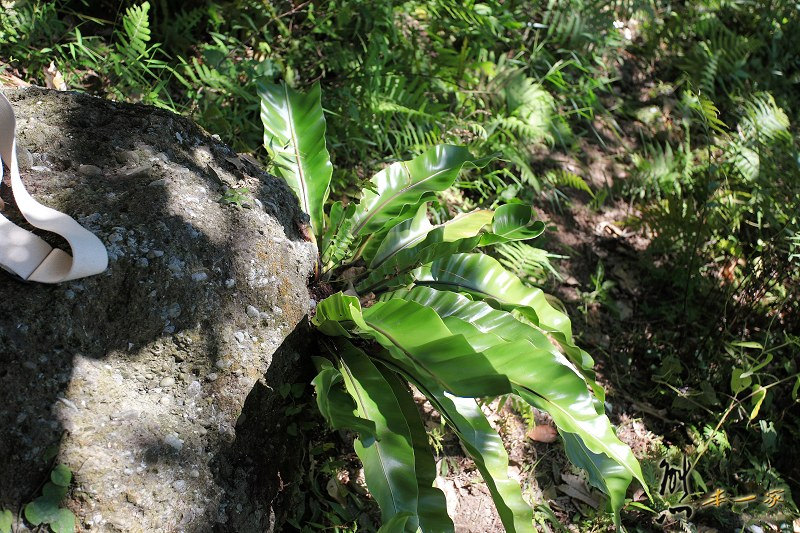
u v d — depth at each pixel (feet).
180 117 8.93
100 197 7.68
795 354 13.71
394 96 13.12
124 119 8.54
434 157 10.39
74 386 6.70
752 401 12.32
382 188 10.25
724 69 18.29
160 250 7.50
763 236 15.15
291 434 8.68
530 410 10.67
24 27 11.04
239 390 7.75
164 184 8.05
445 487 9.95
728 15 20.15
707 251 14.29
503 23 15.67
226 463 7.58
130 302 7.27
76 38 11.44
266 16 13.12
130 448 6.80
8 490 6.19
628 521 10.64
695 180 15.37
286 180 9.95
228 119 11.64
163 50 12.28
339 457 9.60
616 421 12.04
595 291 13.29
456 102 14.70
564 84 16.28
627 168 16.24
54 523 6.23
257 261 8.30
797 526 11.62
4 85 10.02
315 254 9.29
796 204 12.73
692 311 13.62
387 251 10.08
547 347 9.23
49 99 8.32
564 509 10.52
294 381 8.73
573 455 8.80
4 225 6.92
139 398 7.11
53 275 6.84
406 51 14.07
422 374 7.91
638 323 13.65
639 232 15.12
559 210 14.85
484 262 10.16
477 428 8.50
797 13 20.25
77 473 6.45
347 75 13.23
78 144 8.09
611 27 16.62
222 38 12.28
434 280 9.98
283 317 8.43
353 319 7.89
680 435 12.16
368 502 9.41
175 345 7.49
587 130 16.58
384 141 13.33
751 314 13.89
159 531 6.79
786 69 19.66
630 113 17.48
